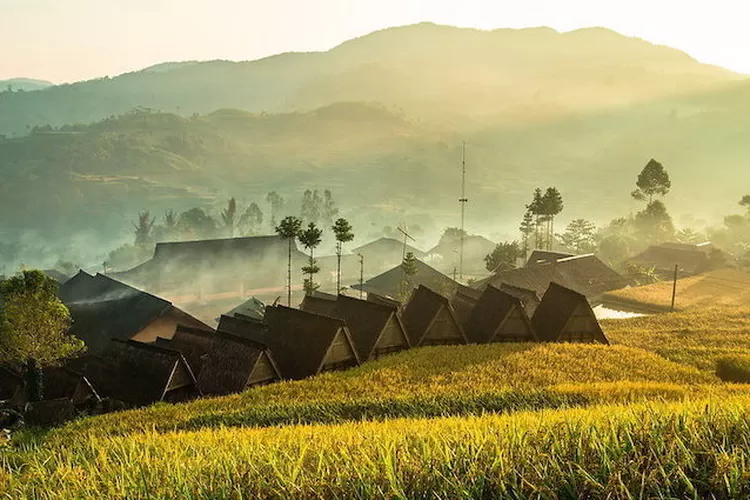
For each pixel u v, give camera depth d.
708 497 8.26
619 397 29.41
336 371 37.75
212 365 37.00
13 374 44.97
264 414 26.94
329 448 11.41
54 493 10.09
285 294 108.25
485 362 40.19
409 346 45.12
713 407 11.95
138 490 9.51
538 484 8.36
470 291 62.91
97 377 38.81
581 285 92.88
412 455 9.85
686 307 83.75
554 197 132.38
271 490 8.98
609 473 8.45
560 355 42.94
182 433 19.73
